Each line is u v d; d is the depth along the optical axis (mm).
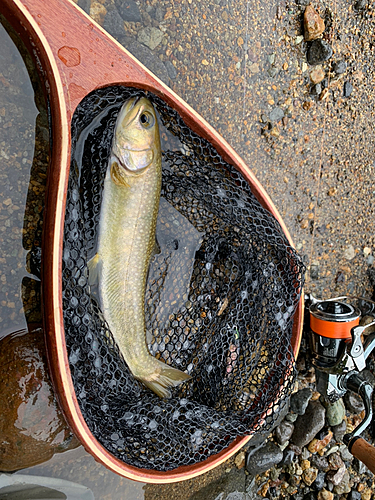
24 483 465
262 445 592
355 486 632
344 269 626
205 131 444
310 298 568
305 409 600
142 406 457
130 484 526
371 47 589
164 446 463
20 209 454
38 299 463
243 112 542
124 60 405
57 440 459
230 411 487
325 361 531
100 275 457
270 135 559
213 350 496
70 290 425
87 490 502
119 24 472
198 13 504
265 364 490
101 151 443
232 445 482
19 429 439
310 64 564
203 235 514
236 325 493
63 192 388
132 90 431
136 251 466
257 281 488
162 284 505
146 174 457
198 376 495
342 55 577
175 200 498
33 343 452
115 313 462
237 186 470
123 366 464
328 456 616
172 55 499
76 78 390
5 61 434
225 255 510
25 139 449
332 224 611
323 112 581
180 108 433
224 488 572
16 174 450
